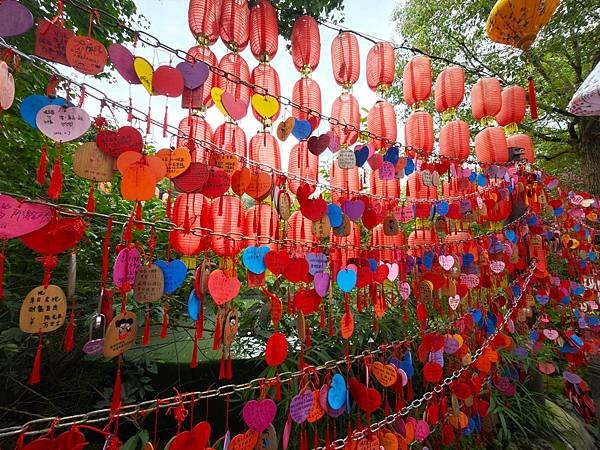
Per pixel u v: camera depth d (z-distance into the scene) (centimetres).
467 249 132
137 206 61
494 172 140
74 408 148
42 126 48
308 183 88
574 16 286
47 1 118
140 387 147
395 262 112
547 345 226
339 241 103
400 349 114
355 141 101
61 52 50
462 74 129
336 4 131
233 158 72
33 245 48
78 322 142
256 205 85
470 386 122
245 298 163
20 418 138
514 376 173
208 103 80
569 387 202
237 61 84
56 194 51
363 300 110
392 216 107
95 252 146
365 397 89
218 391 68
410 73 121
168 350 168
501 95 145
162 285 61
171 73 60
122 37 132
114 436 54
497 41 130
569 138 379
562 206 205
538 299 184
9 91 43
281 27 125
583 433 182
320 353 137
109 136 55
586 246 243
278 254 79
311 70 97
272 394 128
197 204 77
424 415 110
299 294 85
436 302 130
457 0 355
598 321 223
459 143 128
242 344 156
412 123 119
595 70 102
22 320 47
